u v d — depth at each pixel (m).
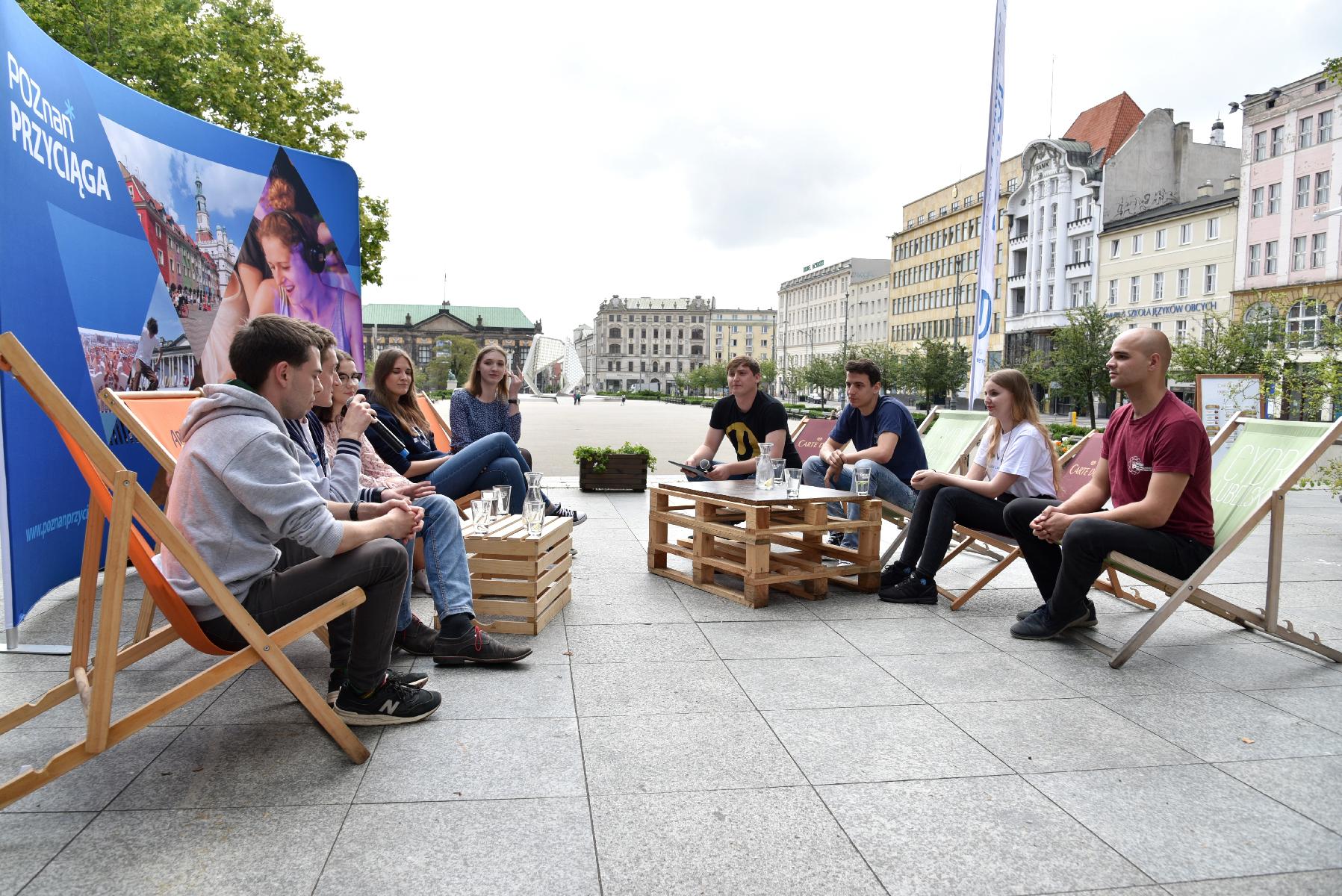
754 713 3.21
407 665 3.72
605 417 42.09
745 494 5.05
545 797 2.51
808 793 2.57
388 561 2.82
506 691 3.41
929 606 4.93
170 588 2.44
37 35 4.37
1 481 3.92
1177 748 2.95
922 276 78.50
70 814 2.37
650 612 4.67
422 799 2.49
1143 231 48.47
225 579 2.56
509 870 2.12
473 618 3.78
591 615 4.59
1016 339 61.00
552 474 13.14
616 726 3.06
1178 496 3.86
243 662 2.49
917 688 3.51
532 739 2.93
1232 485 4.32
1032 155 57.31
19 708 2.61
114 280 5.23
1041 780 2.68
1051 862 2.21
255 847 2.21
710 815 2.42
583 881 2.08
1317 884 2.12
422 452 5.50
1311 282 38.38
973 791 2.60
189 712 3.14
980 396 8.85
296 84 21.14
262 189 7.16
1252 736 3.06
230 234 6.77
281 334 2.68
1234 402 14.12
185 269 6.16
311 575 2.70
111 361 5.17
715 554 5.61
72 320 4.68
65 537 4.59
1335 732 3.12
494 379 6.16
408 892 2.02
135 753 2.78
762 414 6.36
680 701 3.32
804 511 5.12
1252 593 5.34
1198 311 44.81
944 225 73.69
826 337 110.38
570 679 3.56
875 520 5.18
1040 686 3.56
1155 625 3.78
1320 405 12.31
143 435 3.14
